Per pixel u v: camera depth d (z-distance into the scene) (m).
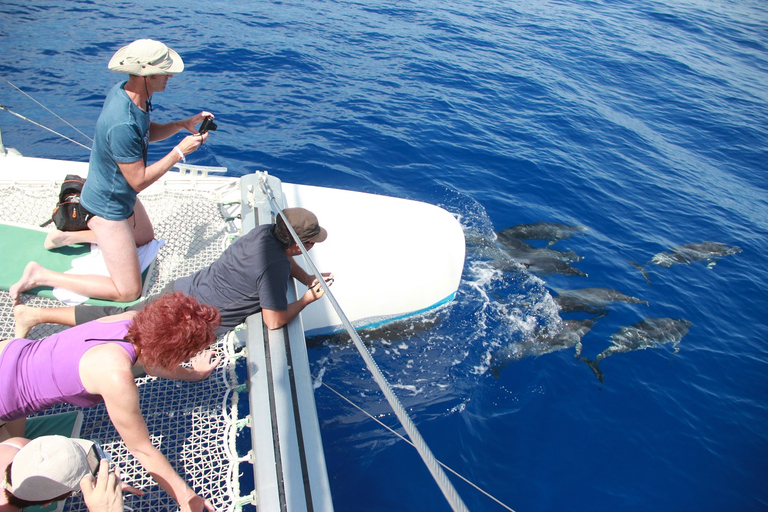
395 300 6.16
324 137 9.92
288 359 3.20
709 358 6.93
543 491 4.98
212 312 2.60
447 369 6.03
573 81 15.09
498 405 5.73
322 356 5.93
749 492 5.28
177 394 3.29
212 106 10.18
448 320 6.62
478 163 10.23
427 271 6.35
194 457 2.96
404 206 6.79
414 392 5.70
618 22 21.70
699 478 5.34
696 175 11.62
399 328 6.34
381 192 8.81
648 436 5.69
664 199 10.48
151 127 3.86
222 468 2.93
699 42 20.94
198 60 11.74
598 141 12.13
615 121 13.27
